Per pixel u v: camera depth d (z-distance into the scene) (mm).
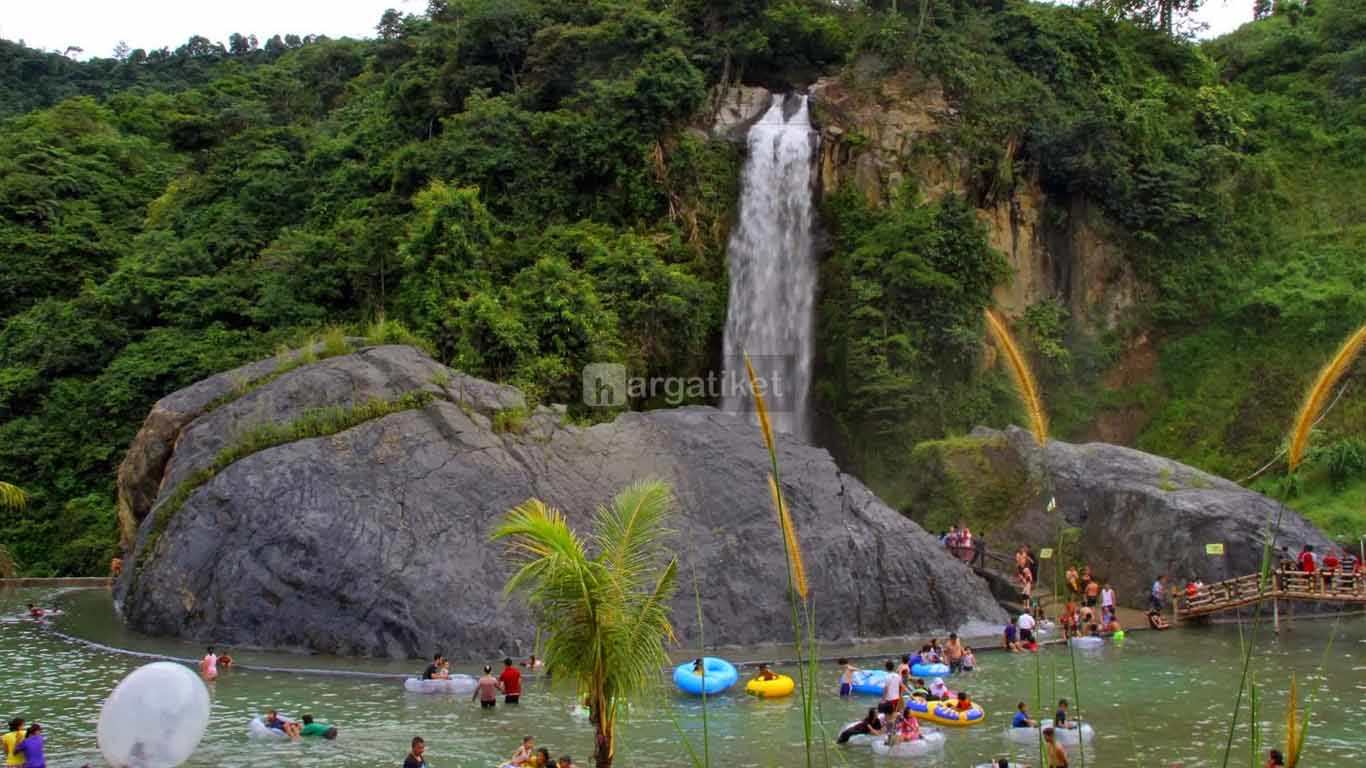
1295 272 58062
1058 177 57531
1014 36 61031
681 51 57156
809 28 60219
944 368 50625
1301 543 38344
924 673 28391
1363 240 58781
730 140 56531
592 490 34125
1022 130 57000
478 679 26500
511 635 29734
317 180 63000
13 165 70562
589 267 49188
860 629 33031
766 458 36312
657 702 25297
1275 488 49625
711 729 23047
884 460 49281
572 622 13000
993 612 34750
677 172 54562
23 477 52125
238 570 31141
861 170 55750
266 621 30500
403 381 36000
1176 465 42188
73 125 81438
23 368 56094
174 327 55344
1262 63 73000
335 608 30172
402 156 56219
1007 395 51781
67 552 48625
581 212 54344
